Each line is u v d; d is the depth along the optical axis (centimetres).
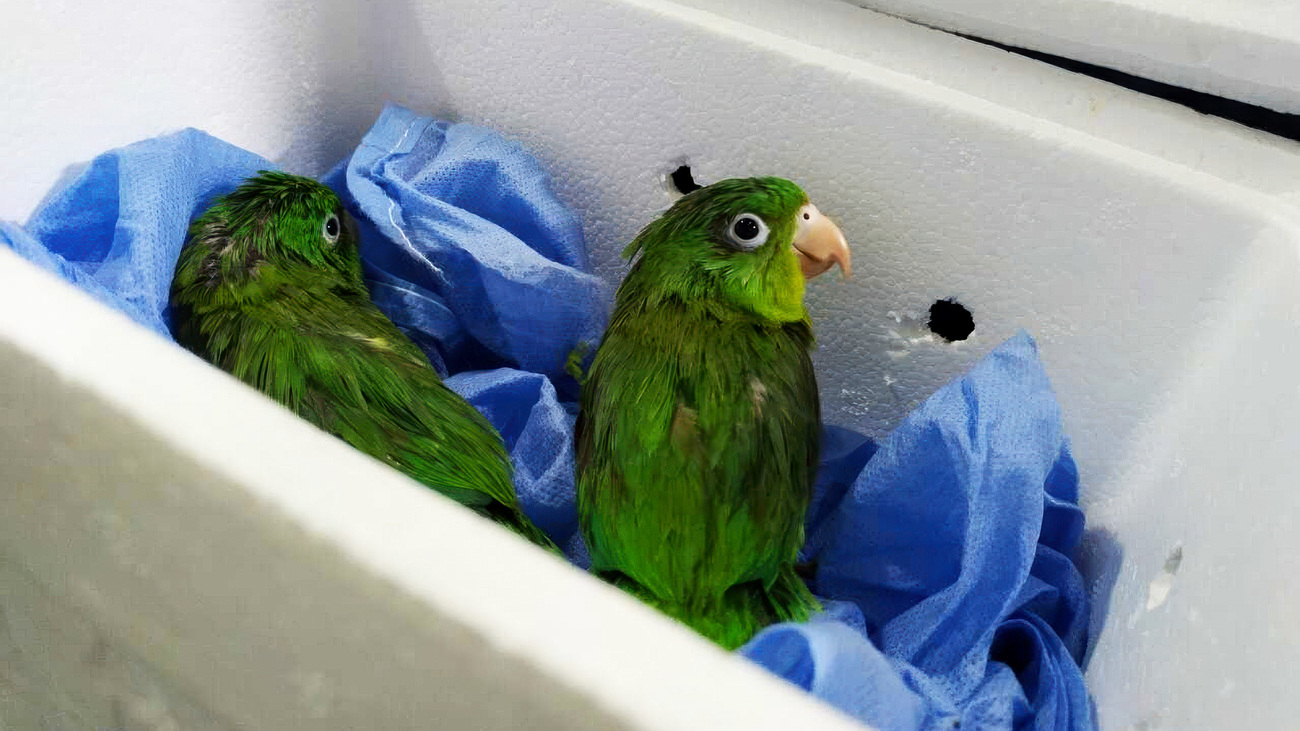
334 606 32
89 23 80
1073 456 75
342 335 74
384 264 92
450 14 91
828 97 75
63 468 37
